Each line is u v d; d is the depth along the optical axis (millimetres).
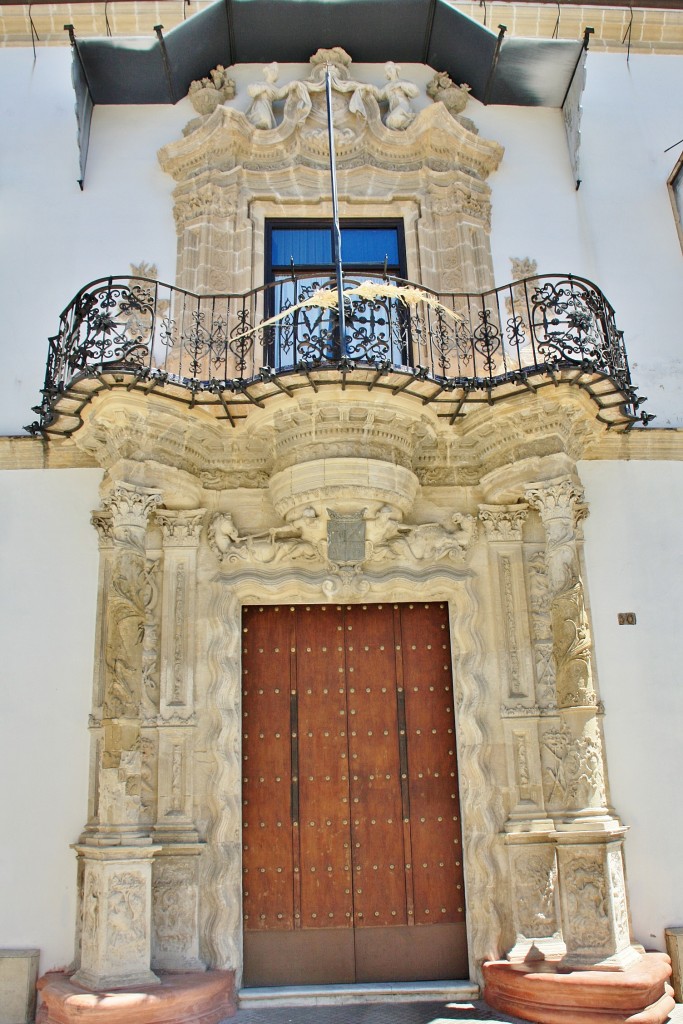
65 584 8656
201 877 7902
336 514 8320
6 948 7691
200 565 8766
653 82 11109
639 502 9156
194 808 8055
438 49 10594
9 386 9344
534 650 8633
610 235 10281
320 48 10664
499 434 8492
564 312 8344
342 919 8172
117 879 7121
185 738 8219
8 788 8102
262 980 7973
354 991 7727
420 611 9055
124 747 7395
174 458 8328
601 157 10664
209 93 10461
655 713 8523
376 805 8492
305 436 8203
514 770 8266
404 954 8102
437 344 8688
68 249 9859
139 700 7598
